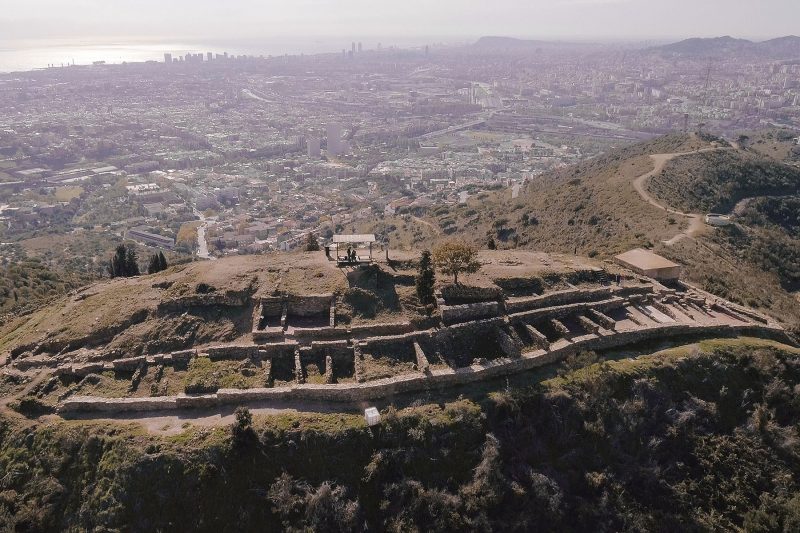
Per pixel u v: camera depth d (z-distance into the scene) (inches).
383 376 1905.8
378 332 2106.3
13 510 1565.0
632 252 2967.5
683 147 6348.4
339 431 1681.8
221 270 2476.6
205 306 2206.0
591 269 2640.3
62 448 1652.3
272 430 1660.9
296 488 1588.3
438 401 1841.8
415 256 2650.1
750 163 5546.3
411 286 2359.7
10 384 1876.2
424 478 1660.9
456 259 2340.1
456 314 2194.9
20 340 2143.2
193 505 1534.2
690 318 2406.5
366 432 1694.1
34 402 1779.0
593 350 2148.1
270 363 1945.1
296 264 2527.1
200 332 2100.1
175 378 1895.9
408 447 1695.4
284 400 1817.2
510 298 2352.4
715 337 2287.2
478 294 2332.7
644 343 2218.3
